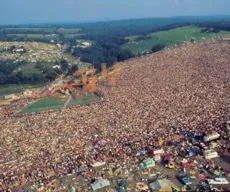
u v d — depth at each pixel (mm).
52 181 79125
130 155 88562
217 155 83062
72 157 90812
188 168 78562
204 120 105688
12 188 78500
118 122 115062
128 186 73812
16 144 104750
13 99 183500
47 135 110000
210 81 156250
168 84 161000
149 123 110188
